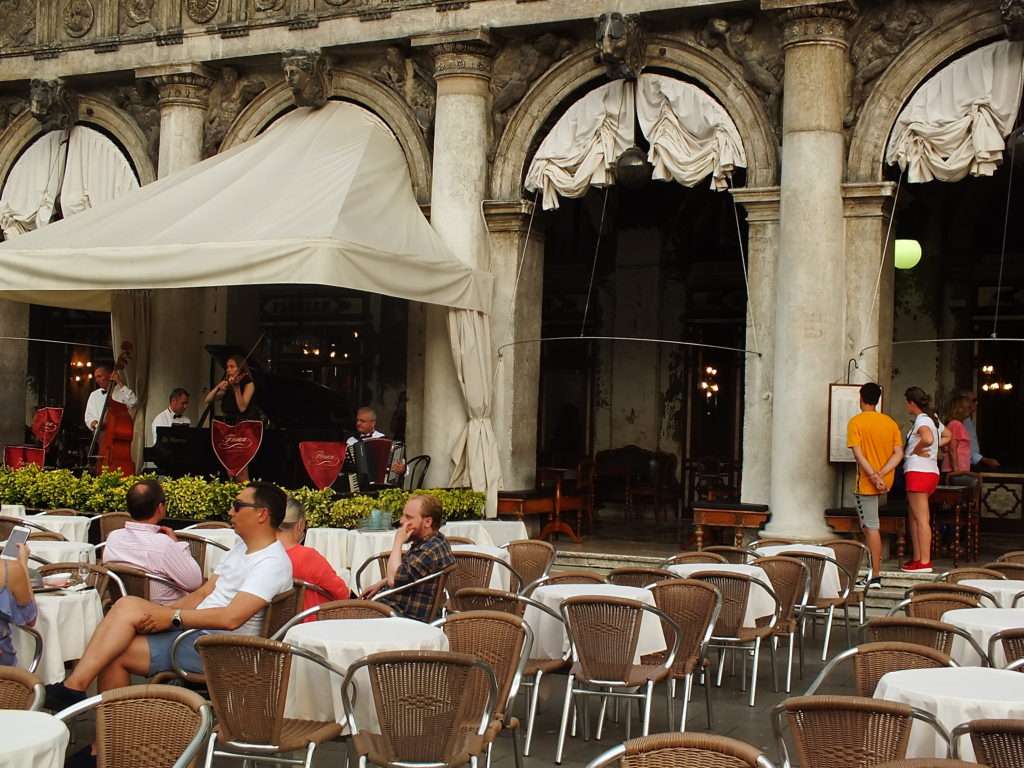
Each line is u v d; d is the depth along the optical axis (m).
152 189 15.73
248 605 7.14
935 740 5.77
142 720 5.01
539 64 15.59
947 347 18.44
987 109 13.36
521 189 15.70
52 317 23.75
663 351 19.86
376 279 13.48
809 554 10.38
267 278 13.07
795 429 13.59
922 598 8.24
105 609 9.08
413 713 5.88
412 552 8.57
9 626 7.25
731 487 18.59
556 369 20.50
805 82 13.70
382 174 15.20
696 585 8.21
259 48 16.77
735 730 8.43
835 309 13.69
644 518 19.59
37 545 10.16
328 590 8.15
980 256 18.44
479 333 15.13
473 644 6.99
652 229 19.91
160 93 17.41
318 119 16.28
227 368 15.19
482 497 14.91
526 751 7.82
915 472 12.59
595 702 9.28
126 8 17.64
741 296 19.47
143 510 8.52
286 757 7.53
